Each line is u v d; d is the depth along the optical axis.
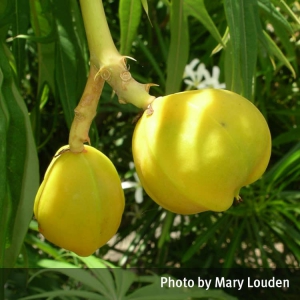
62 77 0.19
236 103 0.11
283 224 0.31
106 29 0.11
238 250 0.40
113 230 0.12
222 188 0.11
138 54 0.36
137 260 0.38
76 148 0.12
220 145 0.10
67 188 0.12
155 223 0.36
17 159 0.13
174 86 0.21
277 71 0.36
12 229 0.13
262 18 0.28
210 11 0.30
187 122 0.11
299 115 0.35
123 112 0.35
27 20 0.19
